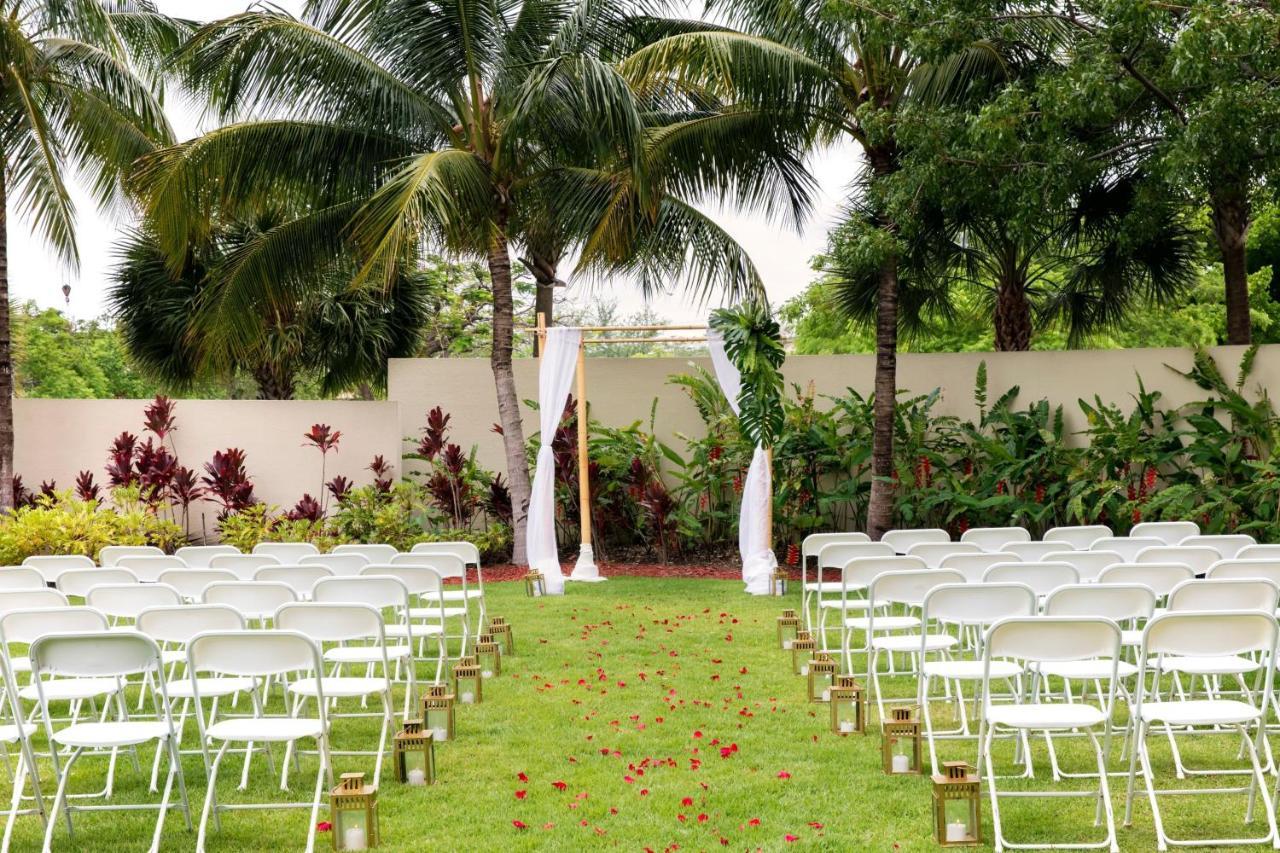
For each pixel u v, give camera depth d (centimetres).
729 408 1312
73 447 1389
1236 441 1170
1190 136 948
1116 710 589
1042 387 1292
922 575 554
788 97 1088
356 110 1187
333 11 1183
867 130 1091
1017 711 416
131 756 540
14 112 1222
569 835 421
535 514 1110
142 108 1305
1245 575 568
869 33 1034
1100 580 571
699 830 424
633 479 1313
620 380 1381
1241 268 1290
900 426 1259
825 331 2445
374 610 483
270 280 1234
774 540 1297
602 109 1062
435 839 419
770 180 1210
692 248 1290
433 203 1045
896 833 416
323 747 423
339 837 411
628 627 880
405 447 1419
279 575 661
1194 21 888
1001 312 1430
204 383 1781
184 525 1362
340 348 1745
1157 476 1210
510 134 1143
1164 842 400
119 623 839
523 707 625
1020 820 431
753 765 507
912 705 618
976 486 1234
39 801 436
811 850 401
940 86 1131
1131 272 1336
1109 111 1005
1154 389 1257
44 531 1167
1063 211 1208
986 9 1010
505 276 1251
